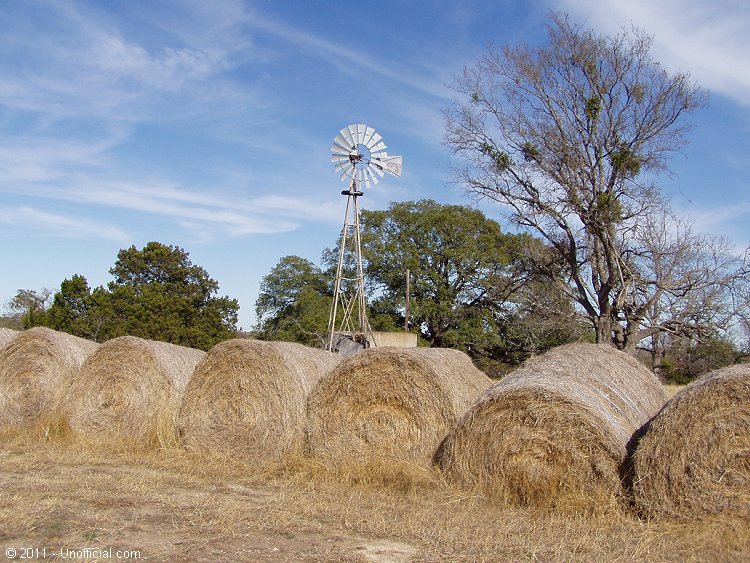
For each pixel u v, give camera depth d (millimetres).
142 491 8258
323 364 12336
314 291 42406
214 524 6832
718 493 7000
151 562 5715
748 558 6160
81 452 10930
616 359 10828
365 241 42875
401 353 9891
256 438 10562
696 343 31484
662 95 27781
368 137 20094
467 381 11094
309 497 8320
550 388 8164
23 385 12820
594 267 30328
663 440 7320
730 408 7082
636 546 6445
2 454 10820
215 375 11047
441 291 41594
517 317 37062
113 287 33906
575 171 29062
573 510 7699
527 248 32812
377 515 7379
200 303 35281
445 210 43094
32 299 50250
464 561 5973
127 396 11914
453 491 8422
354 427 9984
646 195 28141
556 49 28781
